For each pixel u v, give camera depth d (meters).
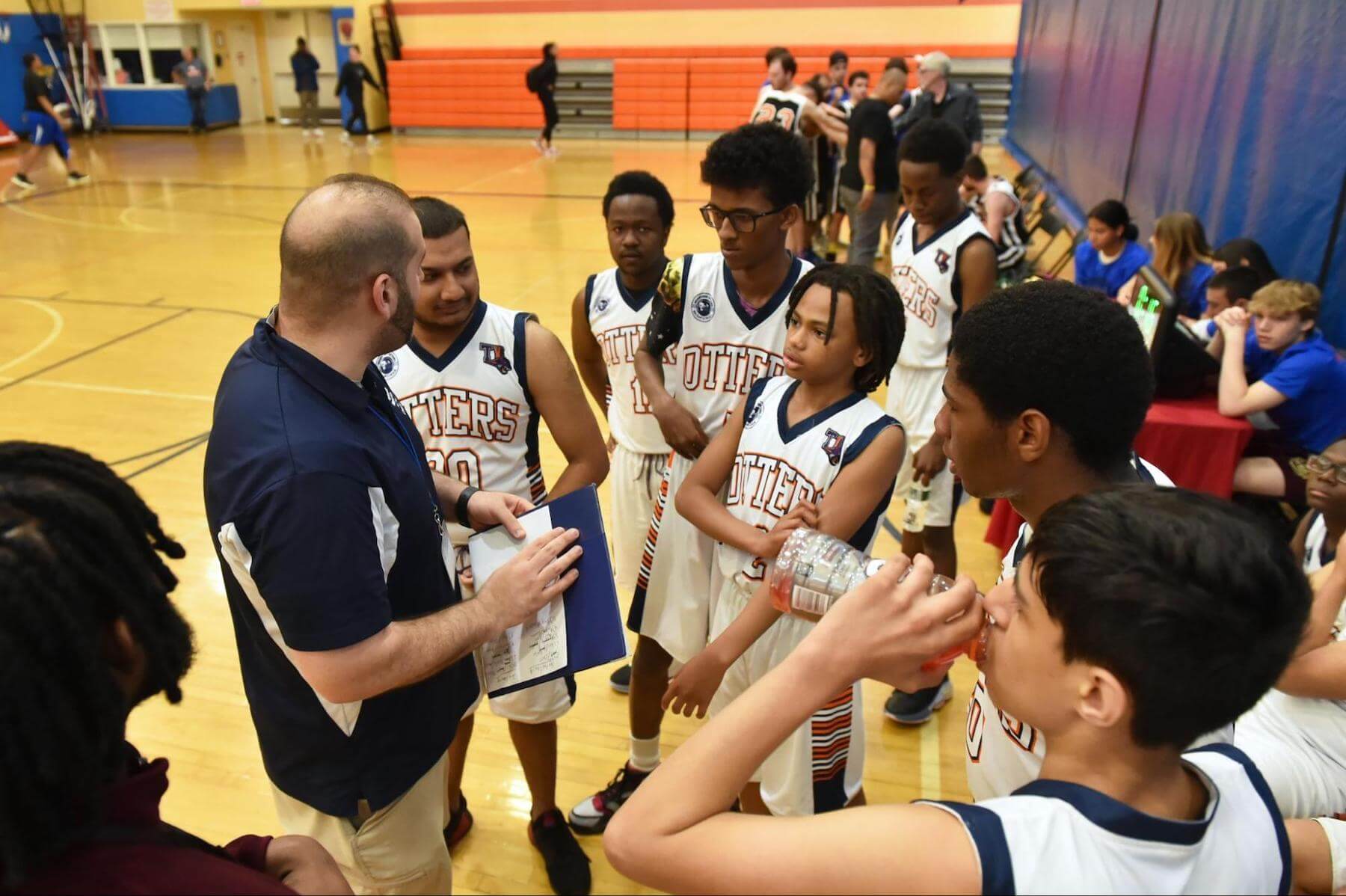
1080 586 0.72
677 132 15.84
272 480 1.22
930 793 2.50
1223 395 3.17
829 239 8.07
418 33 16.86
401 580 1.45
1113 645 0.70
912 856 0.71
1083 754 0.77
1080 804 0.74
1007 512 3.51
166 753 2.66
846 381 1.78
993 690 0.84
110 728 0.73
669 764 0.80
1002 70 14.61
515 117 16.47
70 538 0.74
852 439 1.75
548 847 2.24
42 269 8.17
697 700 1.68
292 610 1.24
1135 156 6.44
